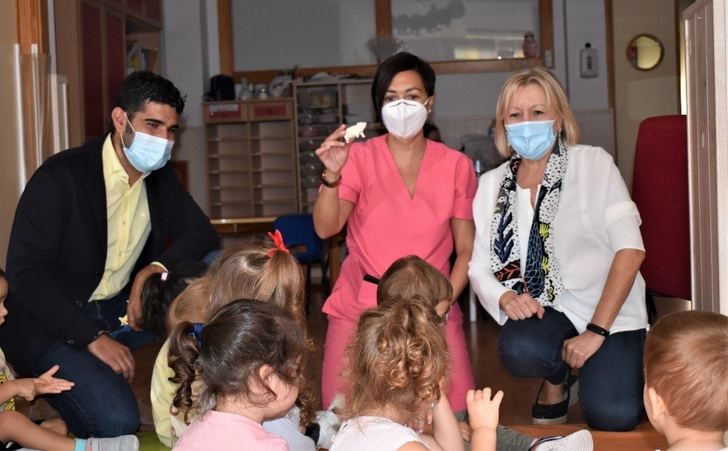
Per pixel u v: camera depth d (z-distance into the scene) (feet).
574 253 10.10
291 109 28.32
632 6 27.73
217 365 6.52
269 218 22.88
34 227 9.72
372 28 28.81
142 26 27.04
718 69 9.73
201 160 29.09
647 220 12.16
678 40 27.55
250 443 6.48
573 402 11.26
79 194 9.94
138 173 10.30
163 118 9.77
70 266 10.08
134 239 10.57
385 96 10.04
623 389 9.78
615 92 27.96
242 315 6.62
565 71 28.27
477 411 7.41
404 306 6.98
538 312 9.98
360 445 6.63
